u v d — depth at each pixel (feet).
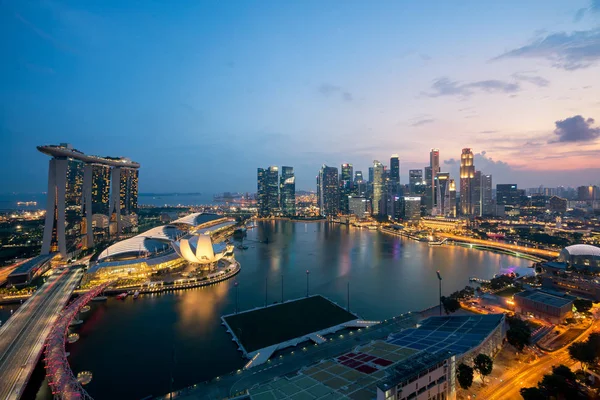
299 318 597.11
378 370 310.65
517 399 323.16
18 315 553.23
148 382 400.88
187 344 499.51
